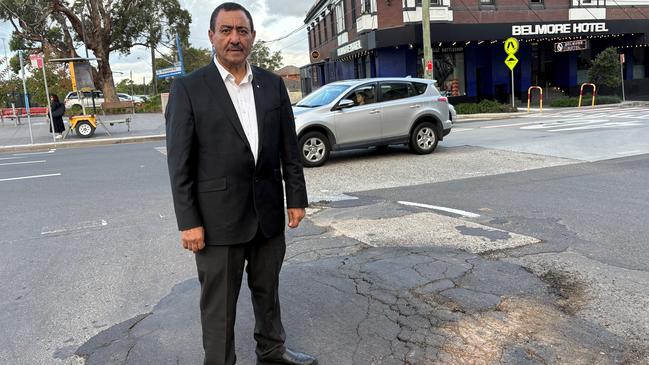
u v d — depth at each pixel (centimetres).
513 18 2631
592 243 517
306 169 1034
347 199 755
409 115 1122
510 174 903
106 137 1966
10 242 609
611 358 309
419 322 361
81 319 399
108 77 3762
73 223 685
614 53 2634
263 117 272
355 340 343
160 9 4075
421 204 709
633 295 393
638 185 772
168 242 586
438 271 450
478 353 319
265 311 302
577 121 1730
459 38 2484
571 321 355
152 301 427
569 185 793
